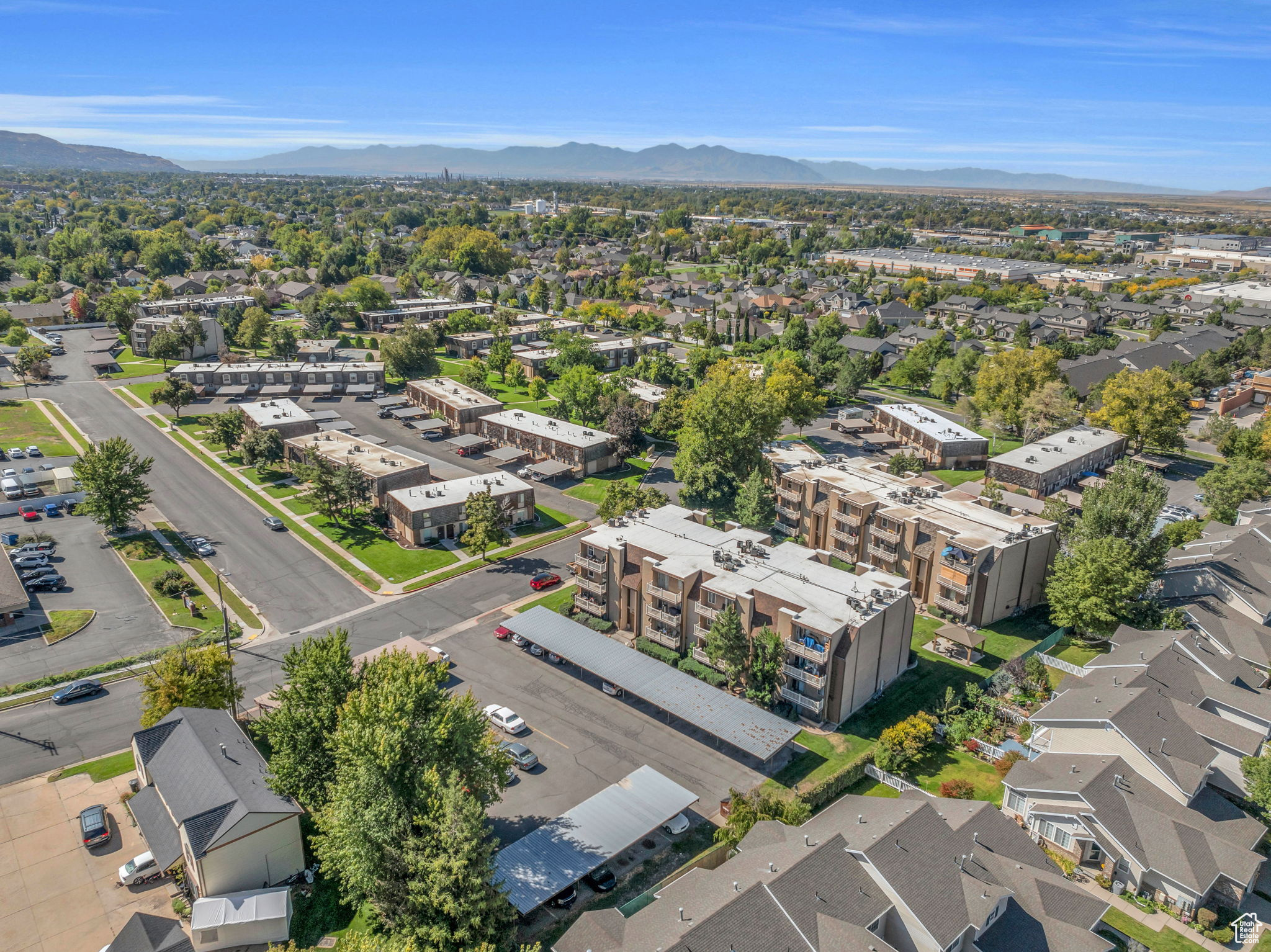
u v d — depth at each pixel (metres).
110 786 65.06
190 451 144.50
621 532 96.56
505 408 177.50
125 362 198.62
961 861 54.69
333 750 57.69
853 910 50.25
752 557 90.25
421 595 99.56
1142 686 73.31
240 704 76.06
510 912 50.44
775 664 77.88
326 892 56.59
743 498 114.94
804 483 116.00
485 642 89.56
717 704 75.06
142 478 130.38
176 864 57.22
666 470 147.00
